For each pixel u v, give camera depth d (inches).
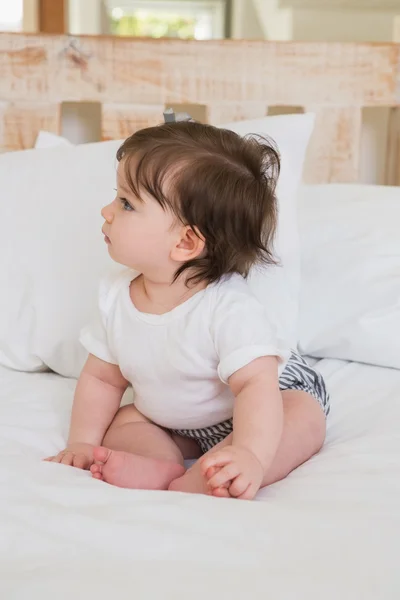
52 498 26.1
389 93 63.1
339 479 29.2
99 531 23.2
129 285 35.8
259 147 35.7
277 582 20.3
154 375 34.5
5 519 23.9
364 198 52.2
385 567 21.7
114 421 37.1
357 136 63.7
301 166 50.4
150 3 131.8
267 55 61.8
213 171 32.7
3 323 46.3
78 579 20.2
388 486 28.2
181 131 33.9
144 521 24.0
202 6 132.4
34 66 60.7
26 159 49.8
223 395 34.2
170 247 33.3
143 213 32.9
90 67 61.0
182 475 31.4
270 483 31.4
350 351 46.4
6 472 28.0
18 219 47.6
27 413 38.3
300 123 50.2
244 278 35.5
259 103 62.4
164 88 61.6
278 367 33.6
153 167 32.4
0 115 61.2
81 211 46.8
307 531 23.5
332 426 37.9
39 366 45.8
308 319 47.7
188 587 19.9
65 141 56.9
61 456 32.7
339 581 20.6
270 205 35.4
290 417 33.9
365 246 48.8
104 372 36.8
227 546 22.5
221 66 61.7
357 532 23.6
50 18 86.3
